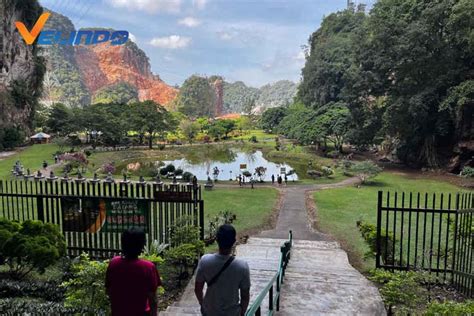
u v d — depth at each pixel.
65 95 189.75
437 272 9.34
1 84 58.44
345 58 68.44
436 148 40.94
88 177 35.03
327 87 70.06
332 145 64.25
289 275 9.22
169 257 9.23
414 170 40.84
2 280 8.66
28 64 65.50
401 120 40.53
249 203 23.09
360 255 12.77
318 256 11.34
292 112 86.31
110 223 10.48
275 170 47.19
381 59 41.84
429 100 38.09
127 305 3.89
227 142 84.81
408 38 38.28
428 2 38.75
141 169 47.16
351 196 26.39
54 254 8.76
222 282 3.95
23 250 8.49
